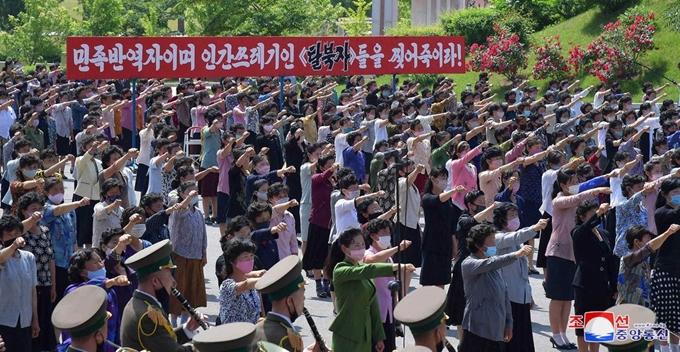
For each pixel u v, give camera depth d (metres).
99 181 13.17
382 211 12.22
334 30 47.69
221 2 39.97
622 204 11.47
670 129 18.08
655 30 30.88
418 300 7.14
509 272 9.88
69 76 19.48
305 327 11.45
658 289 10.22
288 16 40.03
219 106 21.92
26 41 49.25
